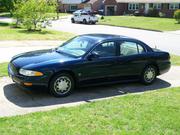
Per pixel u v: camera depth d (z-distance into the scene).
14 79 8.10
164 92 8.82
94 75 8.63
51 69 7.91
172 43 23.88
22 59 8.34
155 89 9.46
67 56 8.59
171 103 7.72
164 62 10.13
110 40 9.01
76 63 8.26
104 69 8.77
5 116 6.56
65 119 6.38
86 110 6.97
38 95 8.22
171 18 52.84
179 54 17.88
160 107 7.36
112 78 9.05
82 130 5.87
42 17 26.17
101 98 8.30
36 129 5.84
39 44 18.17
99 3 69.31
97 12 68.81
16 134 5.60
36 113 6.69
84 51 8.60
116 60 8.98
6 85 8.95
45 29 28.22
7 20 41.12
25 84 7.78
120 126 6.14
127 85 9.77
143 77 9.77
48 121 6.24
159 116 6.75
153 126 6.21
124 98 8.02
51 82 8.02
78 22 44.78
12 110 7.04
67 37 22.34
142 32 33.25
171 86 9.91
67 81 8.27
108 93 8.80
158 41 25.06
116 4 64.75
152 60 9.80
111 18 53.66
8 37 20.14
